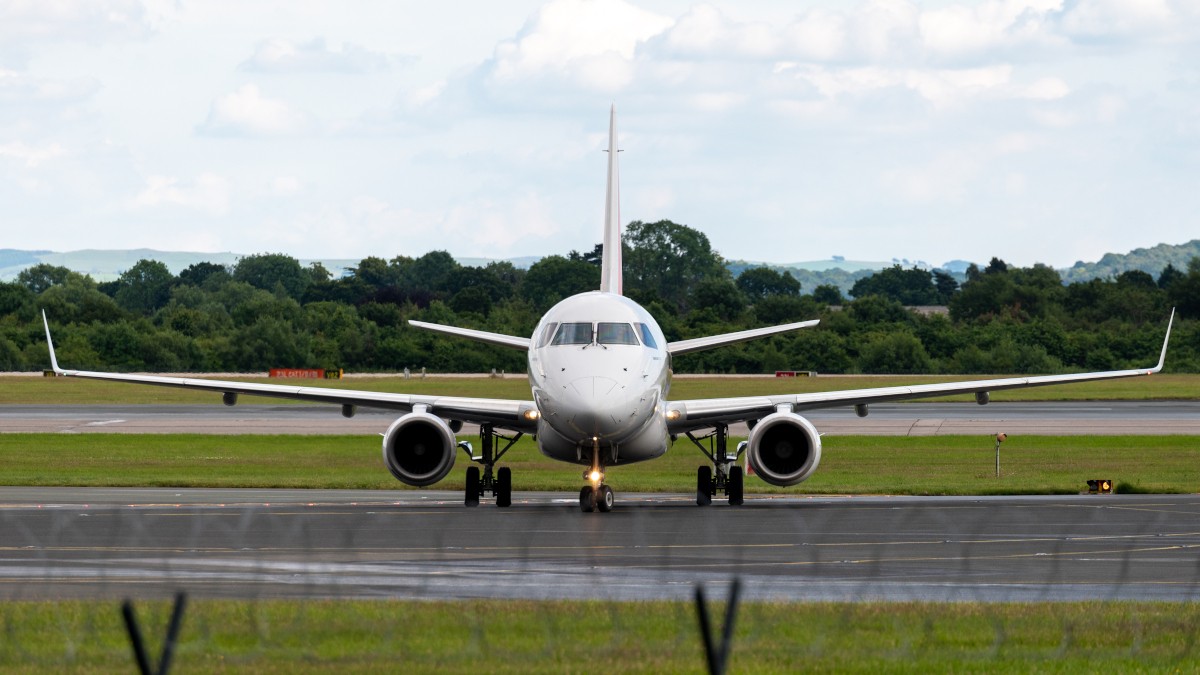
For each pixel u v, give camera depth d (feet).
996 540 285.23
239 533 296.92
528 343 442.91
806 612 184.96
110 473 502.38
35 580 224.33
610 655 157.58
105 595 206.80
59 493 418.10
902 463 563.07
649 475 524.52
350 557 255.50
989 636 169.99
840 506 379.55
